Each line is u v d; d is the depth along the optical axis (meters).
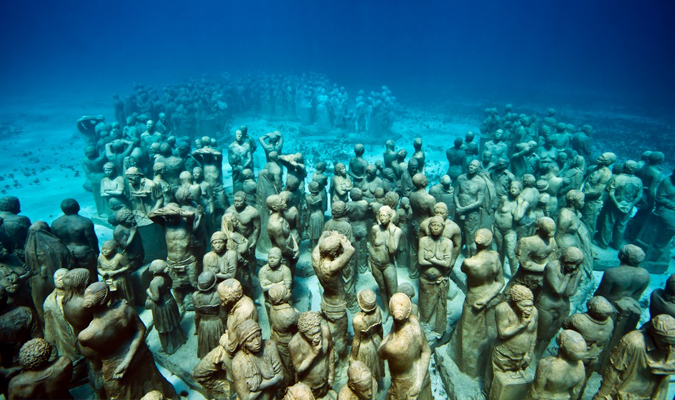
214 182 14.23
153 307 8.37
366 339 6.92
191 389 8.50
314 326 5.95
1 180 23.88
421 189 10.68
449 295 10.56
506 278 11.57
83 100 49.88
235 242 9.52
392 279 9.09
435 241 8.48
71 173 25.09
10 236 10.25
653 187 13.23
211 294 7.93
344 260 7.40
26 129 36.12
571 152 16.70
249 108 40.12
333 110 33.44
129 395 6.87
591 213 13.48
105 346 6.38
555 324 7.86
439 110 43.97
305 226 14.25
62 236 10.20
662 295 7.16
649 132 34.12
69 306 6.58
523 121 21.41
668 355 5.87
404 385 6.23
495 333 8.10
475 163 11.73
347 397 5.49
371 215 11.88
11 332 7.09
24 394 5.86
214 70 72.19
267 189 12.70
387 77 67.81
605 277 8.05
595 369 8.34
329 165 25.05
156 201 13.16
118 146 17.55
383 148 29.70
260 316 9.91
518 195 11.28
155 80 64.38
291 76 42.94
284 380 7.16
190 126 29.78
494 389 7.11
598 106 45.78
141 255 10.54
